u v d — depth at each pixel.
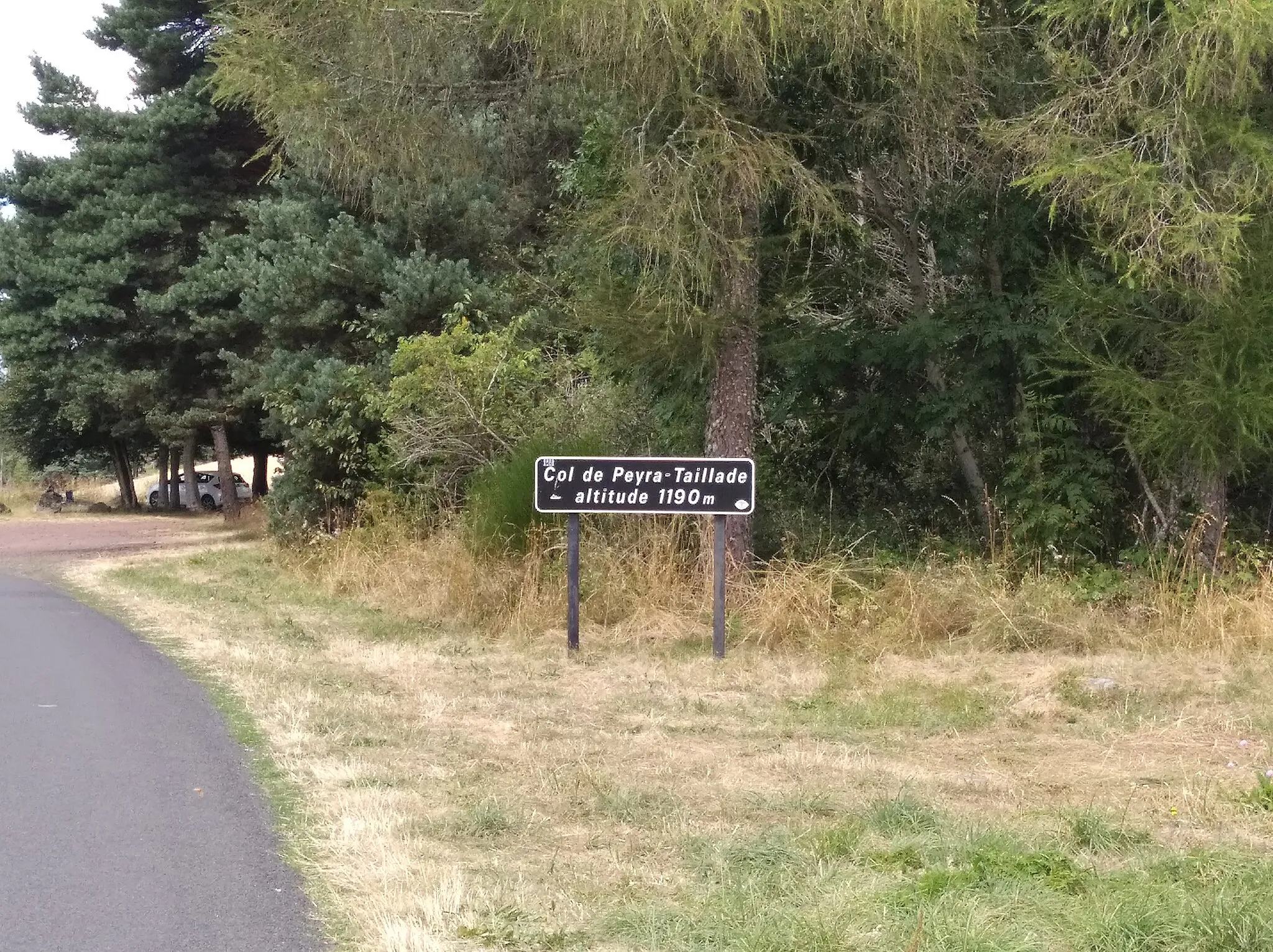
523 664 10.20
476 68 12.62
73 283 29.81
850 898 4.68
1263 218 10.94
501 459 14.61
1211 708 8.33
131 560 19.97
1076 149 10.98
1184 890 4.63
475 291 18.86
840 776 6.72
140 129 28.78
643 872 5.13
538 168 20.59
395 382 15.46
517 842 5.55
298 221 21.73
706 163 10.88
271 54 11.71
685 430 14.12
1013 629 10.61
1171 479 12.22
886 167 13.21
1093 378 11.94
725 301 11.75
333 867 5.13
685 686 9.35
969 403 12.82
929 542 12.83
